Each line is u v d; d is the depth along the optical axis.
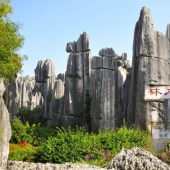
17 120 27.88
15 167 11.17
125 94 28.61
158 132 20.52
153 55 20.92
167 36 22.23
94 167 9.65
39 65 53.12
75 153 16.69
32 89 56.72
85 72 35.16
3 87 15.24
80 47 35.75
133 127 21.38
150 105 20.75
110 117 27.88
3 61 12.14
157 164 8.15
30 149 21.25
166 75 21.20
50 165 10.15
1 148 12.82
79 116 35.12
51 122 40.12
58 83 41.81
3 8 12.40
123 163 8.17
